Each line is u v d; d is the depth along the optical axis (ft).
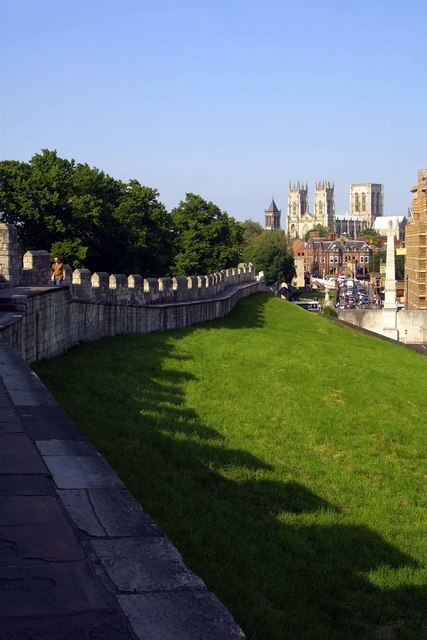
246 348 144.36
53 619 21.45
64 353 107.04
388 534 61.98
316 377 121.08
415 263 496.23
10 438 38.34
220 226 380.37
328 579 50.83
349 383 119.85
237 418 89.51
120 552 25.90
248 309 249.14
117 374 99.66
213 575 44.27
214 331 171.32
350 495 69.82
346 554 56.24
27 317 87.66
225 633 21.29
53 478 32.71
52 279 135.03
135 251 272.92
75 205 242.58
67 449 36.86
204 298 212.43
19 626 20.98
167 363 115.65
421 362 180.14
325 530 59.77
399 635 45.73
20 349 83.30
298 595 46.91
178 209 385.29
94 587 23.43
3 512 28.91
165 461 65.77
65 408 73.05
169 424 78.79
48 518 28.43
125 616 21.93
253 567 48.06
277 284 642.63
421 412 108.88
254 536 54.24
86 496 30.76
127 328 142.92
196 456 69.87
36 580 23.71
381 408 106.42
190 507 55.47
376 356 167.84
